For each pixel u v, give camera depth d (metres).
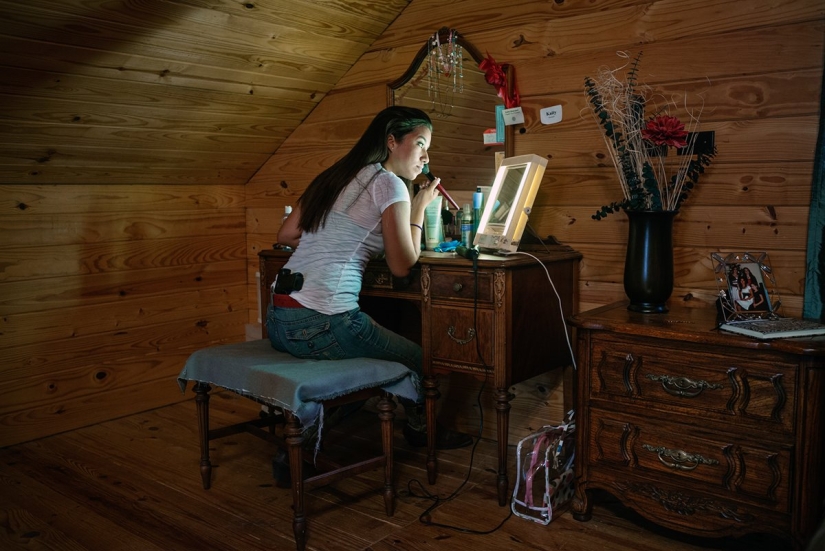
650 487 1.89
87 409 2.95
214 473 2.42
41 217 2.75
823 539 1.23
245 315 3.56
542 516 2.03
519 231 2.18
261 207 3.42
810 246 1.95
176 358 3.26
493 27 2.52
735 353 1.72
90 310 2.93
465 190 2.61
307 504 2.17
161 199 3.14
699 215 2.16
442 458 2.51
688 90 2.14
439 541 1.93
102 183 2.93
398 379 2.08
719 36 2.07
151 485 2.33
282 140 3.25
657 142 1.92
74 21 2.08
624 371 1.90
